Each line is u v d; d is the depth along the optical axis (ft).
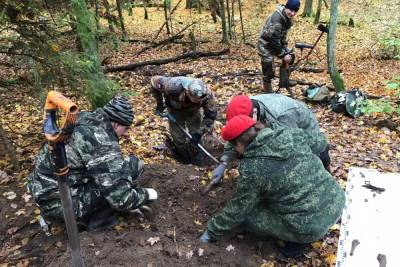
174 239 11.27
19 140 18.37
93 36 16.51
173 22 62.03
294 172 9.80
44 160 10.71
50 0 15.55
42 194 10.68
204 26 58.95
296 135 10.14
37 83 16.48
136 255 10.55
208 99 14.98
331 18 23.04
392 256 4.47
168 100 15.72
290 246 10.94
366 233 4.72
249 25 59.77
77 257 7.63
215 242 11.23
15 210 12.67
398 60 39.88
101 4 35.14
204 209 12.68
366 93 26.53
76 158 10.29
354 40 51.52
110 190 10.43
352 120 20.97
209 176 14.34
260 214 10.68
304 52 44.83
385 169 15.88
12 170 15.11
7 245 11.41
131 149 17.43
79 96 16.29
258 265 10.68
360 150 17.63
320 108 22.94
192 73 31.78
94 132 10.32
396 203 5.03
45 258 10.80
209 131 16.57
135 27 57.98
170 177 14.06
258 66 34.76
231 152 12.76
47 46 14.93
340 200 10.30
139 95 25.91
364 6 72.28
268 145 9.72
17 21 14.48
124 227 11.67
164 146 17.62
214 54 39.70
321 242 11.53
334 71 24.09
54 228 11.75
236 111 10.59
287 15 21.86
